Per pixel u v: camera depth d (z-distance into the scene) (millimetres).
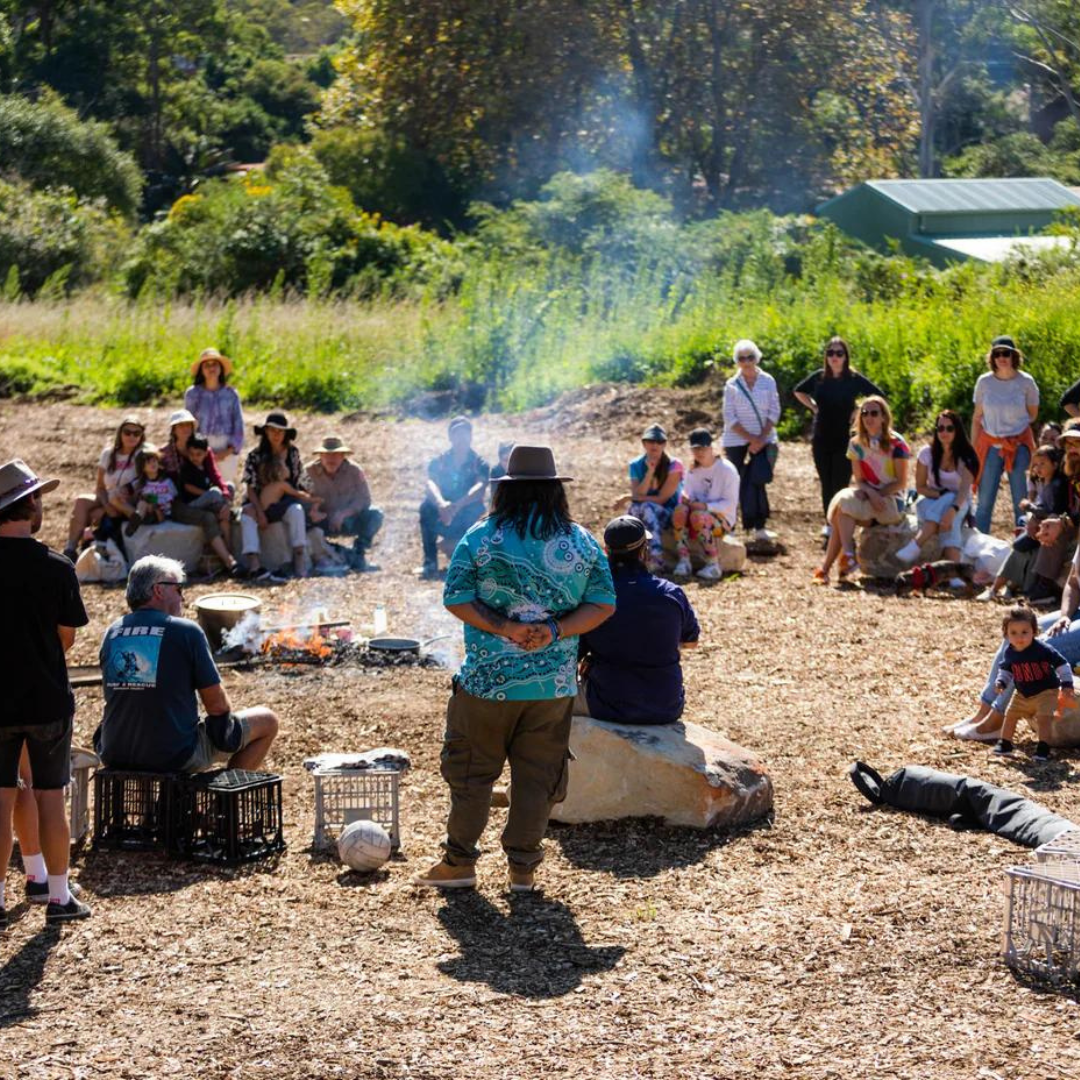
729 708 8594
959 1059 4504
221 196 32438
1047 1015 4812
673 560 12422
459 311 23891
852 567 11945
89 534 12547
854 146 46688
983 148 58781
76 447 17797
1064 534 11062
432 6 45781
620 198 31172
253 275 29688
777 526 14008
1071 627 8438
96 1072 4492
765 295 23078
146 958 5383
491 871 6246
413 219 43375
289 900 5949
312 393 21672
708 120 45344
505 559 5691
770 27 44469
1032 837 6336
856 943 5406
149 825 6535
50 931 5645
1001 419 12344
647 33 45031
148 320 25141
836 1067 4465
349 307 25406
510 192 45094
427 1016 4855
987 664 9477
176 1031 4770
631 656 6965
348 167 43656
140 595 6594
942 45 58094
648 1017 4836
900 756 7660
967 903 5742
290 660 9648
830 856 6324
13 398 21609
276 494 12266
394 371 22031
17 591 5559
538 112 45531
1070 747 7668
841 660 9648
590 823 6754
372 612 11000
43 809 5699
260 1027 4789
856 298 23203
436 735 8156
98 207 39438
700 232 29062
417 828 6816
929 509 11875
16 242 33562
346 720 8414
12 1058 4586
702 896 5914
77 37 77250
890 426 11961
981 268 23453
